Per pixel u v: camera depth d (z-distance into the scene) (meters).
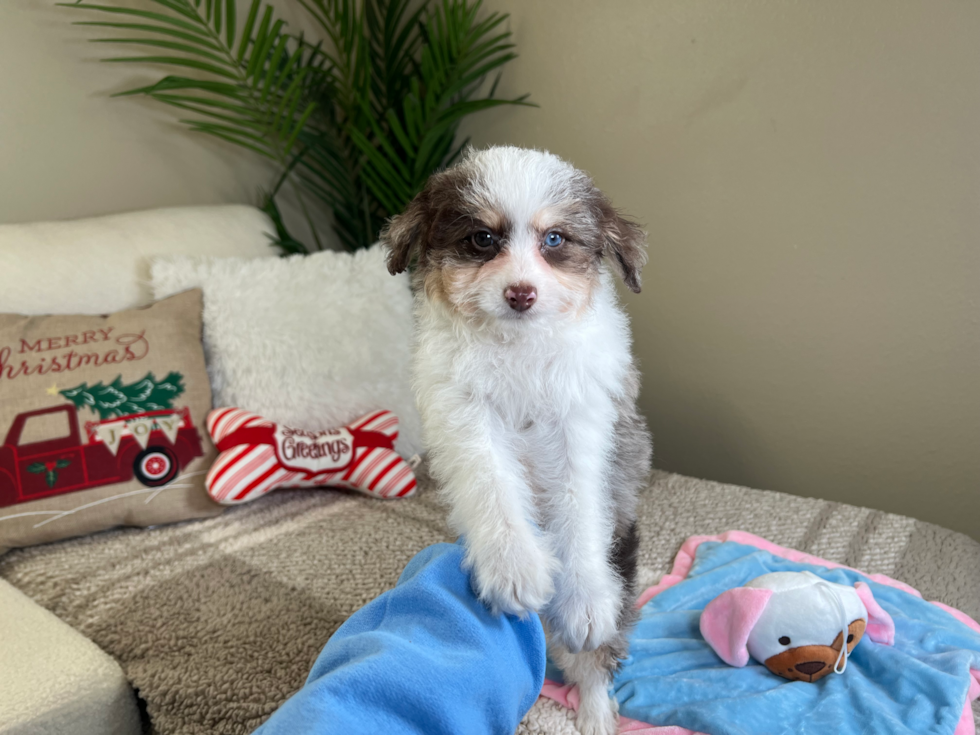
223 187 1.12
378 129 1.02
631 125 0.95
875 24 0.75
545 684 0.53
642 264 0.52
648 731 0.48
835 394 0.86
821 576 0.62
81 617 0.60
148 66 1.01
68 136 0.95
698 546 0.69
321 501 0.79
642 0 0.90
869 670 0.52
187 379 0.77
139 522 0.73
